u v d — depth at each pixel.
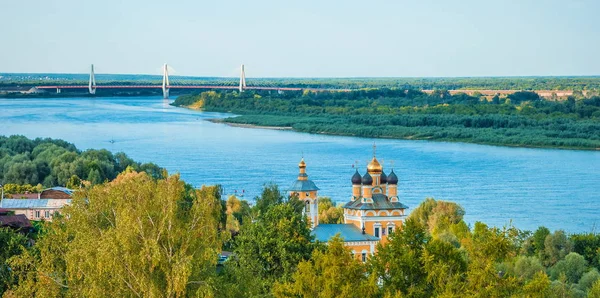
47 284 131.38
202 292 125.25
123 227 127.00
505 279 129.38
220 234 141.88
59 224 144.25
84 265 126.81
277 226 178.50
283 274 170.38
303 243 177.50
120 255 125.12
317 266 142.25
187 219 136.25
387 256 143.12
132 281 125.44
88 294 124.56
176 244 130.00
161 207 132.75
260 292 147.62
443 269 133.62
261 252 176.25
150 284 122.75
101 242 126.06
